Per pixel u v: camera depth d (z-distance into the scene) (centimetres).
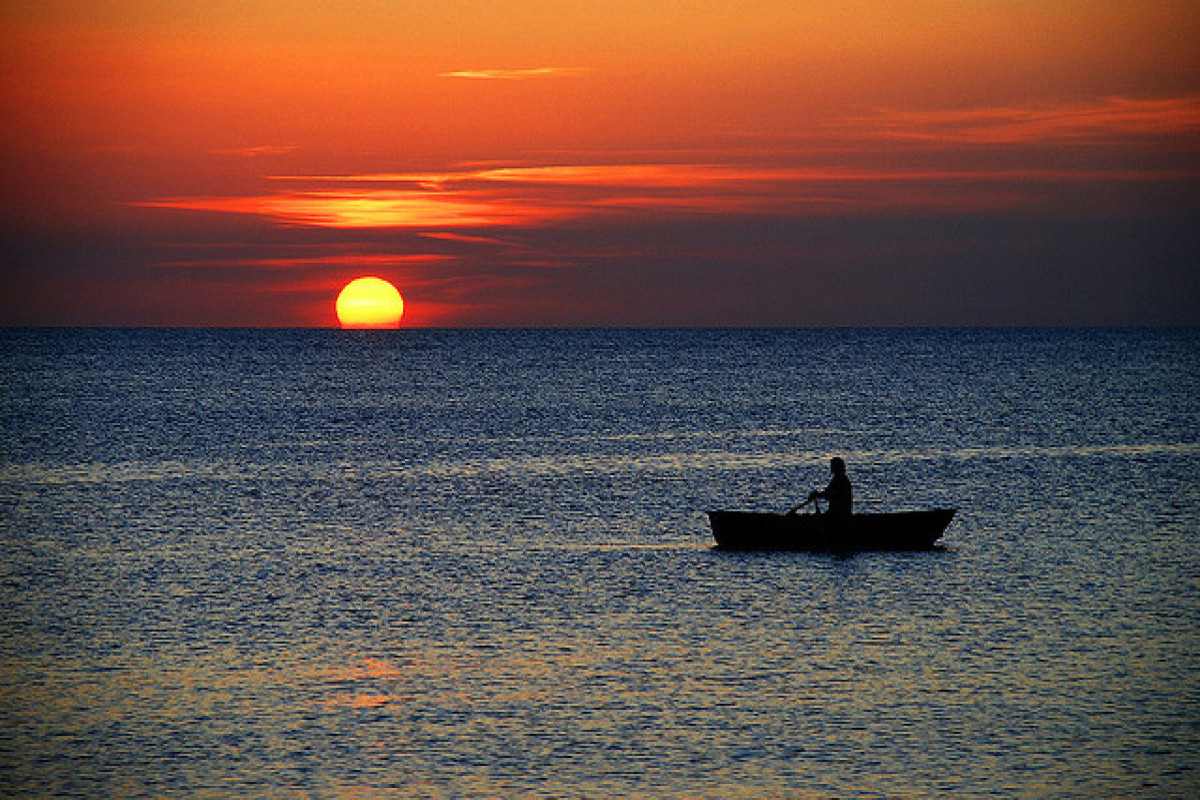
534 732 7362
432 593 10956
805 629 9575
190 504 16550
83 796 6488
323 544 13488
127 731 7406
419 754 7031
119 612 10312
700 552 12900
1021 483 18562
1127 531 14012
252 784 6638
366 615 10156
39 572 11969
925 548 12875
